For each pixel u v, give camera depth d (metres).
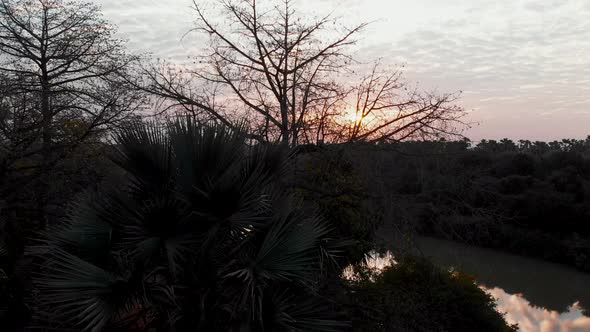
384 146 7.89
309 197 7.62
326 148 7.95
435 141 7.82
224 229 5.00
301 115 8.34
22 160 8.70
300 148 8.19
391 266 8.74
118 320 4.98
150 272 4.71
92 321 4.07
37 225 8.00
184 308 4.70
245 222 4.81
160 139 5.16
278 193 5.67
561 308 20.14
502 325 10.53
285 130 8.23
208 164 5.03
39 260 6.68
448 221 7.41
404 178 7.84
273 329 4.47
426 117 7.90
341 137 7.90
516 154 26.17
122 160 5.15
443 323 8.58
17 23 9.34
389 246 7.54
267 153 5.64
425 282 8.41
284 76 8.70
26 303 6.22
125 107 8.56
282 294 4.77
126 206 5.03
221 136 5.13
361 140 7.87
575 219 23.84
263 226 5.11
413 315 7.34
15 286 6.67
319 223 6.37
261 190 5.20
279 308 4.55
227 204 4.86
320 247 5.60
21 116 7.71
